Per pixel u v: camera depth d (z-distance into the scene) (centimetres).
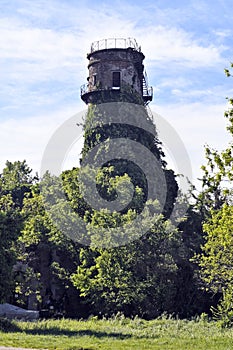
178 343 3262
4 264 4050
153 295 5350
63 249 5694
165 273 5378
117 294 5272
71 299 5775
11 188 8038
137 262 5306
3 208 5150
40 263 5931
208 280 4762
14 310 5050
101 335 3647
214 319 4981
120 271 5181
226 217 3347
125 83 7019
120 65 7112
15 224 4150
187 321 4969
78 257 5678
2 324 3841
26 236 5619
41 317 5641
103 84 7075
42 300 5859
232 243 3728
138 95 6875
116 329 4106
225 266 4569
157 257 5384
